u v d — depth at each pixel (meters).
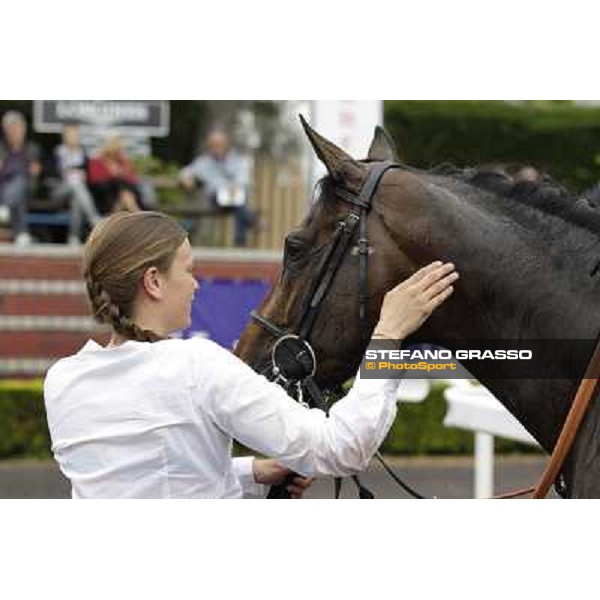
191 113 22.12
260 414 4.72
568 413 5.33
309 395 5.59
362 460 4.80
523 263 5.37
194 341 4.86
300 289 5.58
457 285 5.40
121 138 21.16
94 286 4.85
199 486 4.82
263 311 5.73
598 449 5.02
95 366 4.85
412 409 17.06
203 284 16.23
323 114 12.13
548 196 5.46
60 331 17.50
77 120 19.80
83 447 4.83
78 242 19.94
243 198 21.16
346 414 4.79
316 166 11.97
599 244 5.35
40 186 21.12
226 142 21.62
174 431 4.76
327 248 5.51
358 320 5.48
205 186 21.17
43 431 16.69
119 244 4.80
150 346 4.82
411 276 5.41
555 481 5.39
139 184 20.86
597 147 19.89
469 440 17.19
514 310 5.38
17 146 19.92
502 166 5.71
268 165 22.17
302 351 5.56
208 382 4.75
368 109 12.16
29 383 16.91
